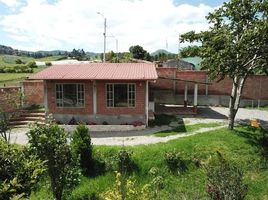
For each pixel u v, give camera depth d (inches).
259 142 657.0
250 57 665.0
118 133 757.3
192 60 1904.5
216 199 387.5
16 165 242.7
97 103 829.2
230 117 725.9
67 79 795.4
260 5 649.6
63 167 454.9
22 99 908.6
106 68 907.4
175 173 566.3
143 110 820.0
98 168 571.8
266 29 597.0
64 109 839.1
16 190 228.4
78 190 522.9
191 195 501.7
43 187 500.1
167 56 2632.9
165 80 1134.4
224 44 657.0
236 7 674.2
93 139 706.8
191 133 732.0
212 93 1122.0
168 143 637.9
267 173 576.7
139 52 2556.6
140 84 809.5
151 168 567.5
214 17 708.7
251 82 1104.2
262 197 513.7
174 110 984.3
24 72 1924.2
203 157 597.3
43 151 430.6
